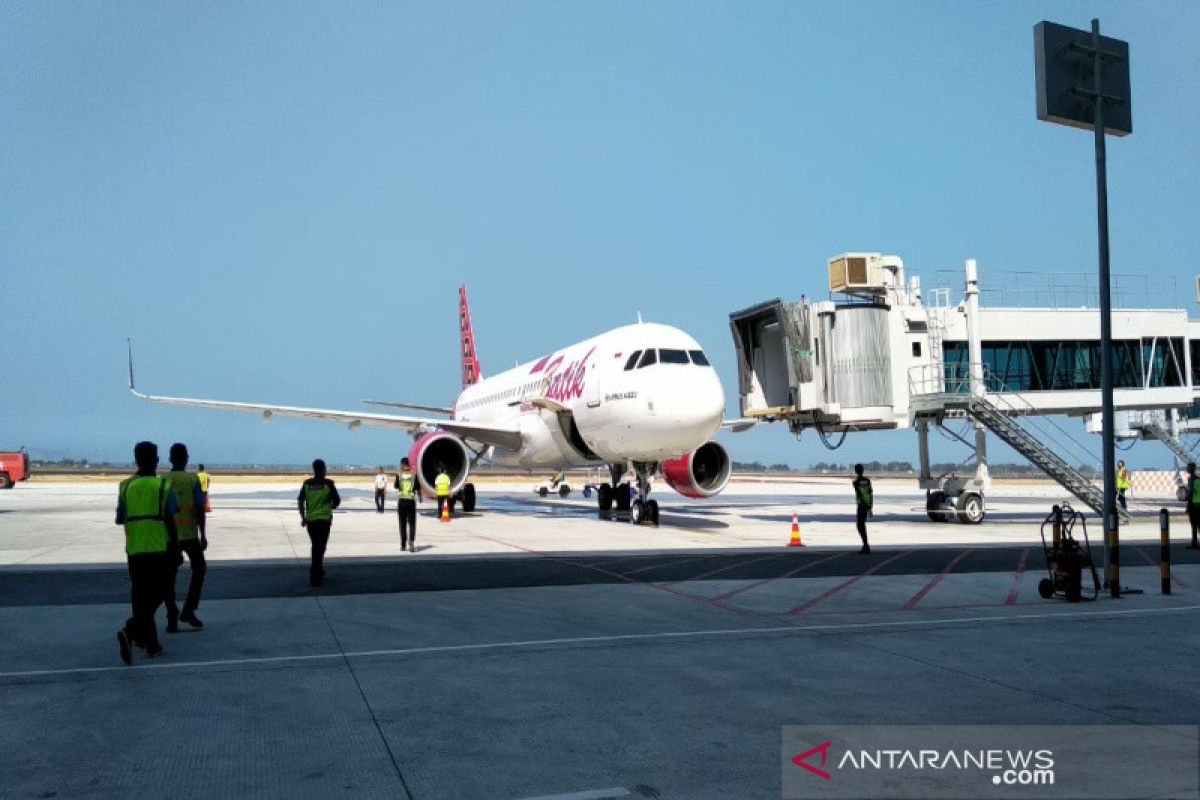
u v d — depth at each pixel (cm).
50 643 838
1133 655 774
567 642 838
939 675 701
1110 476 1145
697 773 482
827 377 2309
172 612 887
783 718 584
